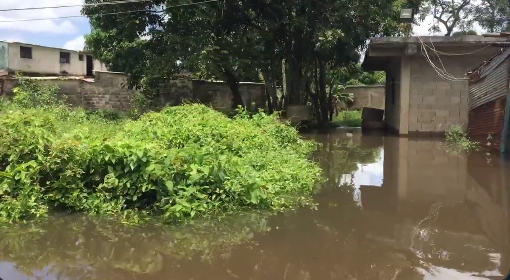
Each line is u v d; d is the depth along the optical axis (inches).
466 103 544.4
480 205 226.1
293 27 629.3
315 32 592.4
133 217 198.2
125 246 167.2
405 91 555.5
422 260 154.2
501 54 416.5
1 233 180.1
